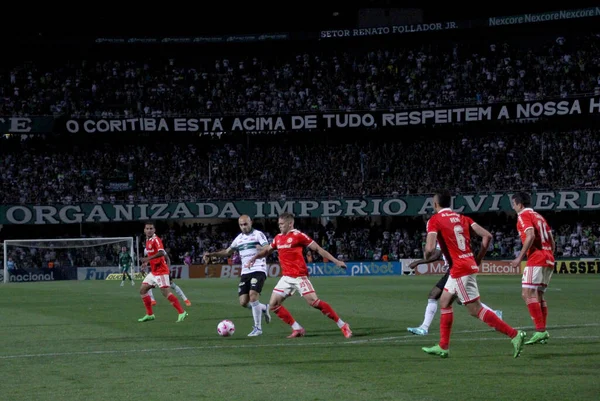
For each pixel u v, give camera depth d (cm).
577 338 1961
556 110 7906
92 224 8531
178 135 8788
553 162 8112
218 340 2052
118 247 7794
